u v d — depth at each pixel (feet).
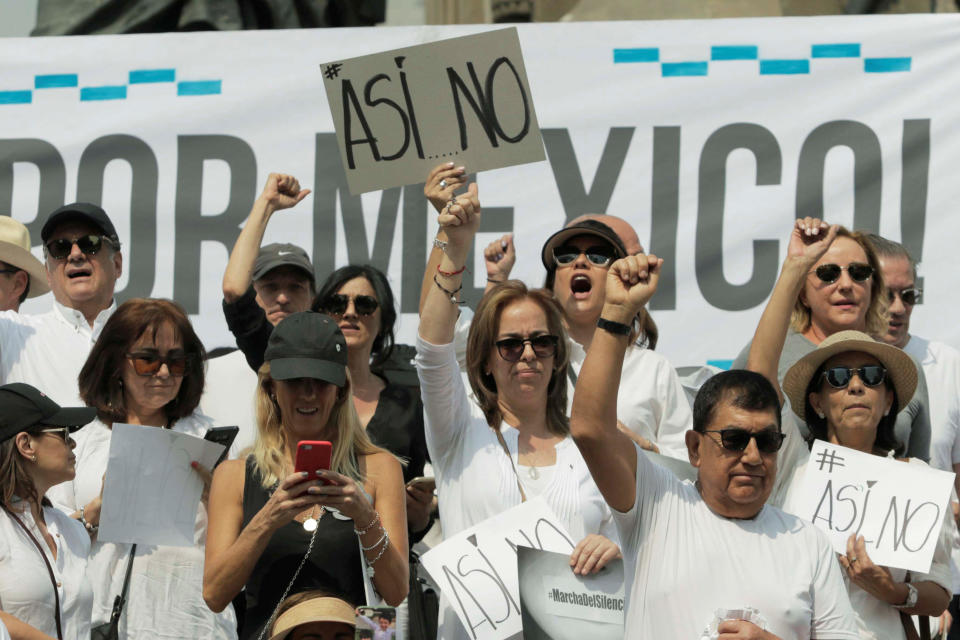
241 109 89.30
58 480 55.52
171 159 89.15
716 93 87.45
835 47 87.35
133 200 88.89
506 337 61.36
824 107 87.04
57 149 89.45
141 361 62.80
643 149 87.40
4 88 90.07
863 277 69.51
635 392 69.26
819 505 58.54
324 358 55.47
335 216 88.12
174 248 88.48
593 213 86.99
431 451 61.82
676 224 86.74
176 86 89.76
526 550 56.34
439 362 60.39
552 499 59.67
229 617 61.11
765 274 86.22
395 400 69.41
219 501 55.06
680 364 85.81
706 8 103.35
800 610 48.44
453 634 58.03
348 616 48.26
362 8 107.45
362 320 70.33
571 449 61.21
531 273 86.79
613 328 48.19
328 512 54.08
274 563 53.06
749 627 47.09
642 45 87.97
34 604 53.11
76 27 100.78
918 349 79.51
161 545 59.62
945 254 85.66
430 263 63.72
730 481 49.55
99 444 63.21
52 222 73.26
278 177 74.90
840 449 59.06
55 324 72.95
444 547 57.31
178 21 101.91
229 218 88.53
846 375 60.64
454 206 60.70
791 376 62.34
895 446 62.39
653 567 49.29
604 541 57.21
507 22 108.68
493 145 64.64
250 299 71.87
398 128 65.10
